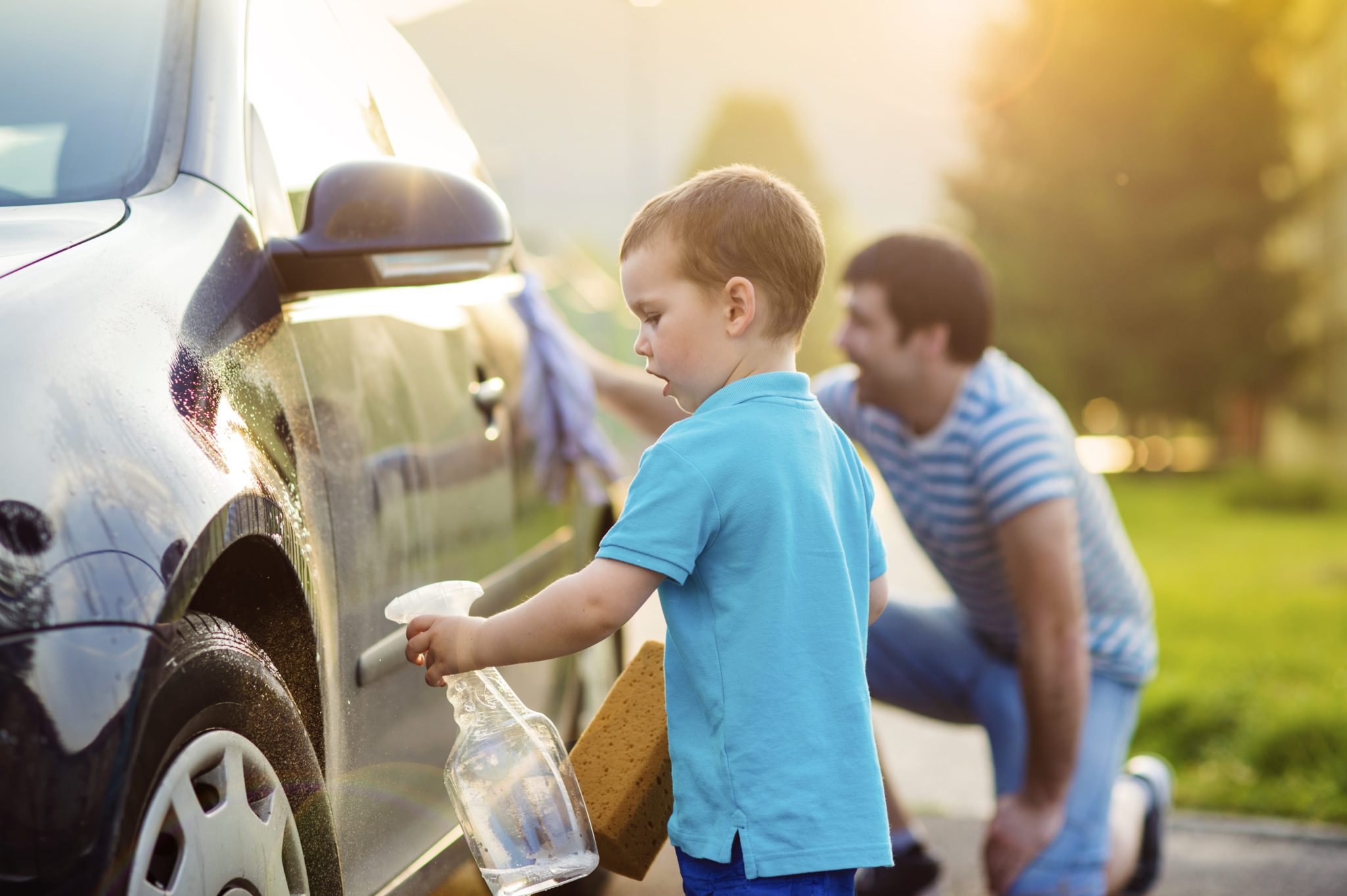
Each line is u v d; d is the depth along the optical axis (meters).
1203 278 20.05
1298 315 20.11
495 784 1.63
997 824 3.09
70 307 1.38
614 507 3.13
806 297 1.70
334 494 1.76
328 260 1.77
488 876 1.65
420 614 1.64
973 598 3.30
